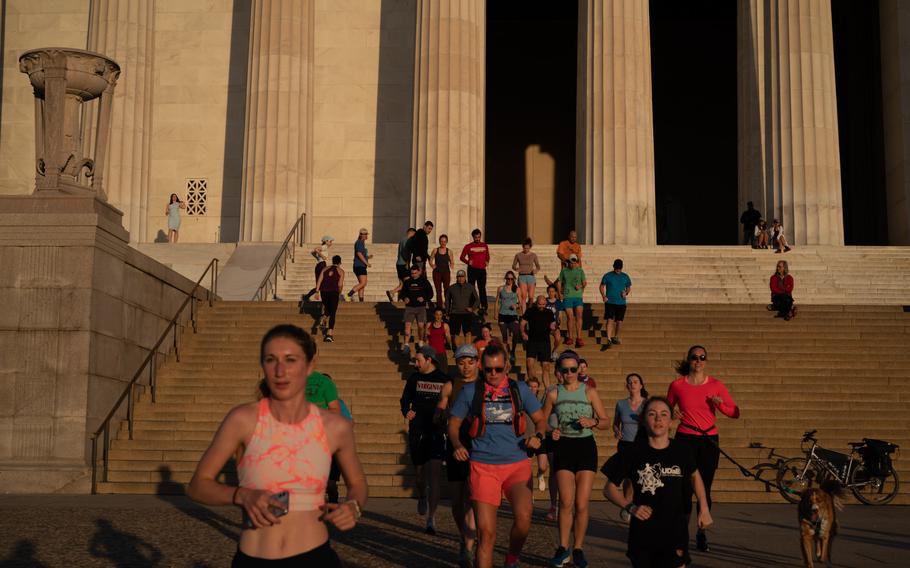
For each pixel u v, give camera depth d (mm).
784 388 17766
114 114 32125
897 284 25641
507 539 10008
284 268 27047
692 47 44938
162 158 36031
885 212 37375
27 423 14789
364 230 23328
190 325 19969
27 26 36719
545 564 8469
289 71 31938
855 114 40312
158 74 36438
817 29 30438
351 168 35781
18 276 15125
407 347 18641
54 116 15688
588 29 30172
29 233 15211
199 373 18203
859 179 39812
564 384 8672
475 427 7195
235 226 35656
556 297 18969
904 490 14781
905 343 19688
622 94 29500
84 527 10336
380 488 14492
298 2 32375
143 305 17453
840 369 18422
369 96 36125
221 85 36281
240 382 17922
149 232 35625
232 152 35969
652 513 6156
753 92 32094
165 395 17266
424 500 10891
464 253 21781
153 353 16625
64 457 14711
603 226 28969
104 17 32719
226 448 3863
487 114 44031
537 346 16906
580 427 8461
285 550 3799
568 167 43594
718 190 44000
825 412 16906
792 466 15273
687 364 9695
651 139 29719
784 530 11047
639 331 19969
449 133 29969
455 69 30312
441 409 8812
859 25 39812
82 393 14867
